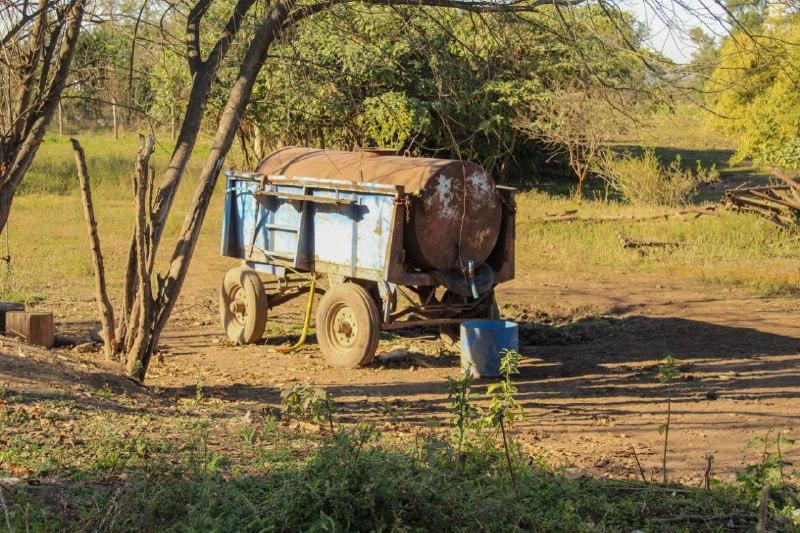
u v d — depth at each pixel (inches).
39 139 379.6
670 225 829.8
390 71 791.7
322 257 460.1
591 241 794.2
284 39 397.1
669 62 358.3
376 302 462.9
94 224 390.9
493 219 453.1
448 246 439.5
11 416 269.1
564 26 366.9
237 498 187.6
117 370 384.8
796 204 781.9
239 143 1093.8
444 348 477.4
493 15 400.5
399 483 192.2
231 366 438.6
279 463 235.5
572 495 226.1
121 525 179.2
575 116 868.6
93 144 1626.5
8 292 585.0
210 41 529.3
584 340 495.5
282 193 469.4
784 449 298.4
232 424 302.0
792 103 1077.8
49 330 435.5
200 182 398.0
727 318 535.8
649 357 455.5
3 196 374.3
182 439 269.1
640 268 698.8
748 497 224.5
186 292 618.5
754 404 361.7
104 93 401.4
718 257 725.9
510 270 466.3
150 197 391.5
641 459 287.7
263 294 485.1
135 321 389.7
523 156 1221.7
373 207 432.8
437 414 350.3
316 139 880.3
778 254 730.8
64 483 214.2
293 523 178.9
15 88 382.6
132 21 388.5
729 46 674.8
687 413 350.9
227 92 732.7
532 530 197.8
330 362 443.2
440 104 409.7
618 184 1059.3
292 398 252.1
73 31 372.5
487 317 466.9
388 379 417.4
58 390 315.3
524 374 427.2
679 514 218.2
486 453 249.0
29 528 179.5
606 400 375.6
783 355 449.7
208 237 835.4
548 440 314.2
